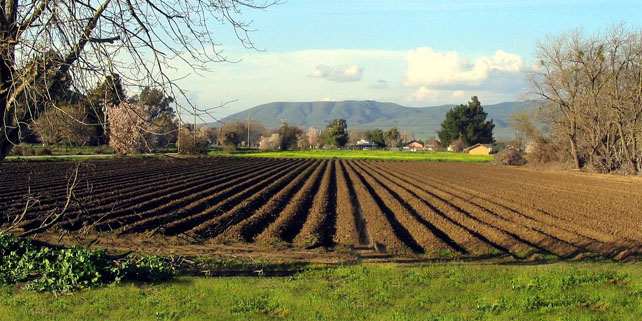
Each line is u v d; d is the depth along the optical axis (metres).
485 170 70.44
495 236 21.56
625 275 12.22
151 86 9.26
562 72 61.50
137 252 15.54
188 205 28.53
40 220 21.45
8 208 25.02
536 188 43.69
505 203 33.03
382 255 18.27
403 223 24.30
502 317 9.16
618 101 57.00
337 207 29.83
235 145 96.81
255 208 28.69
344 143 186.00
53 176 41.25
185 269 13.45
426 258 17.78
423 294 10.68
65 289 10.48
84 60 8.84
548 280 11.65
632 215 27.84
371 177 53.25
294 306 9.70
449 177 56.12
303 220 25.61
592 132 63.16
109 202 28.91
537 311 9.55
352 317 9.16
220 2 9.23
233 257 15.85
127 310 9.30
